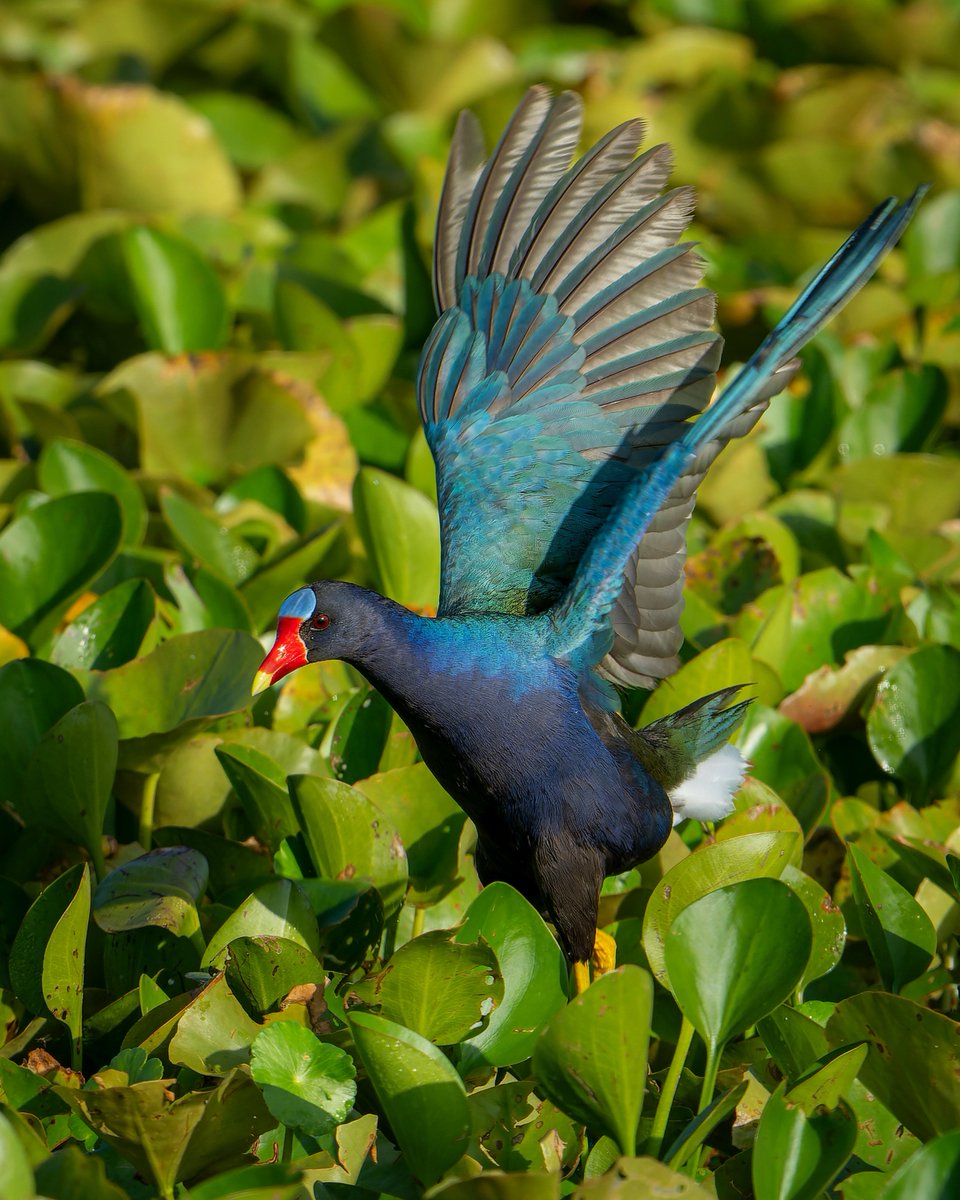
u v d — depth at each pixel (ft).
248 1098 18.40
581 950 24.98
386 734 26.58
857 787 30.71
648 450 26.63
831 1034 20.16
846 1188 19.44
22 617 29.71
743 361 43.83
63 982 20.63
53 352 45.47
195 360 36.73
